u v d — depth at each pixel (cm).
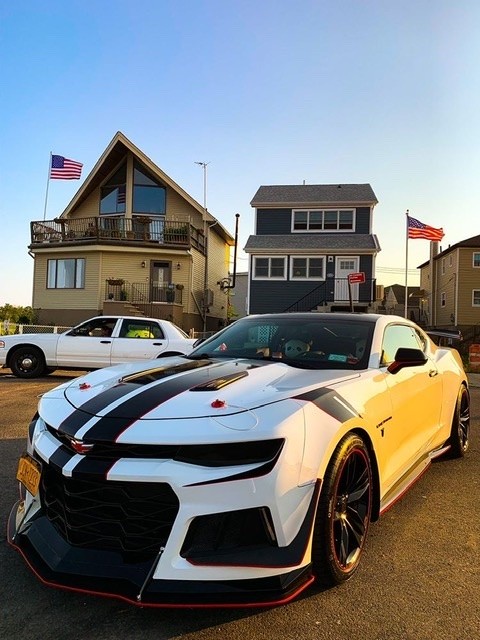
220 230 3434
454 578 292
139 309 2686
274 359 375
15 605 257
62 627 239
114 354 1158
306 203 3073
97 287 2792
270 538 233
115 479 231
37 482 269
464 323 3597
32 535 265
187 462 231
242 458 234
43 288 2934
